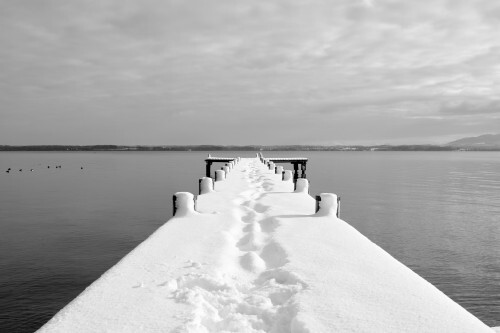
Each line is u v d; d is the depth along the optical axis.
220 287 6.82
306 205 16.28
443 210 45.69
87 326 5.27
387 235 34.03
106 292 6.47
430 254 28.59
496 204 50.03
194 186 70.44
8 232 33.78
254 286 7.18
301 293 6.37
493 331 5.11
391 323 5.30
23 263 25.31
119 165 155.75
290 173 28.42
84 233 33.59
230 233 11.10
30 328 17.16
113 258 26.52
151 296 6.32
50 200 53.12
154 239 10.15
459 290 21.97
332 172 112.75
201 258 8.43
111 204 49.62
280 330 5.49
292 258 8.37
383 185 73.94
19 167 139.75
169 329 5.19
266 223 13.04
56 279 22.55
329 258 8.37
